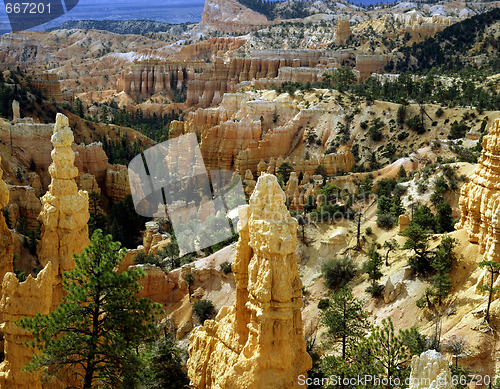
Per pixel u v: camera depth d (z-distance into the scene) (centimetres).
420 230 6269
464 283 5756
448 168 8756
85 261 3070
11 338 3039
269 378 2422
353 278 6875
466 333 5031
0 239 3853
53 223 3641
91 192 10694
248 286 2548
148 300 3089
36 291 3061
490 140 5772
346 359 4128
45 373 2992
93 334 2995
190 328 6334
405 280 6262
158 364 4197
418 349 4056
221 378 2478
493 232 5316
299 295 2503
